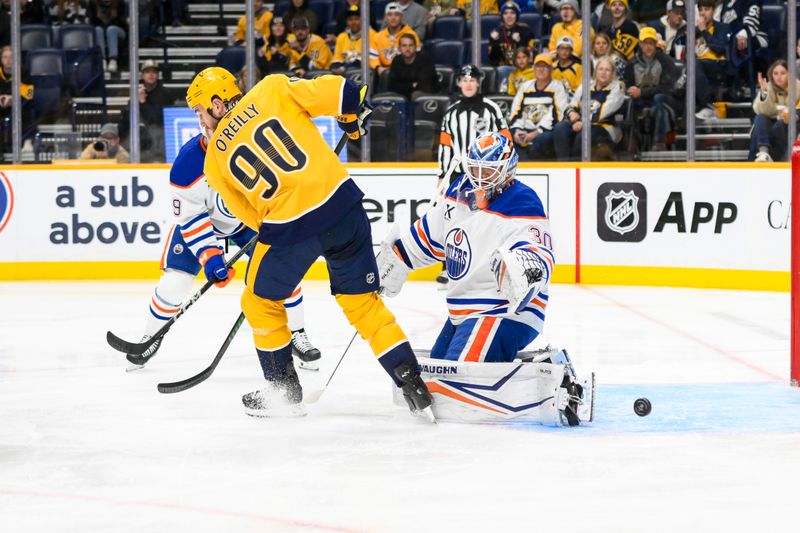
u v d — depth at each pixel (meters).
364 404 5.64
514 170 5.10
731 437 4.85
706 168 10.98
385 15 12.57
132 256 12.27
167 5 12.95
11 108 12.50
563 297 10.39
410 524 3.63
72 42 12.90
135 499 3.93
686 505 3.83
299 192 5.01
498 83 12.34
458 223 5.20
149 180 12.23
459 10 13.08
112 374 6.61
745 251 10.83
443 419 5.19
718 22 11.58
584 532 3.54
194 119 12.50
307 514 3.74
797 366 6.00
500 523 3.63
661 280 11.26
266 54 12.84
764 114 11.44
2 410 5.57
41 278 12.23
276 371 5.33
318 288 11.35
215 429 5.09
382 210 12.11
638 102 11.78
